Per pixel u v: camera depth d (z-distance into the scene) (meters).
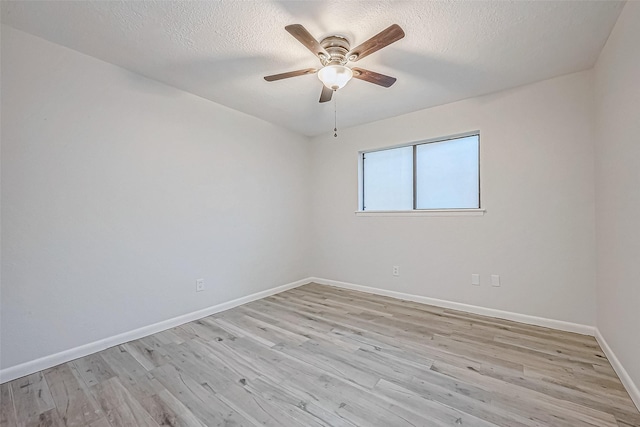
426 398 1.59
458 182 3.13
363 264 3.77
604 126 2.03
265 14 1.69
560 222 2.48
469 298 2.95
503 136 2.73
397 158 3.57
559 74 2.43
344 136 3.93
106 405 1.56
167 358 2.06
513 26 1.79
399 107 3.16
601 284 2.17
